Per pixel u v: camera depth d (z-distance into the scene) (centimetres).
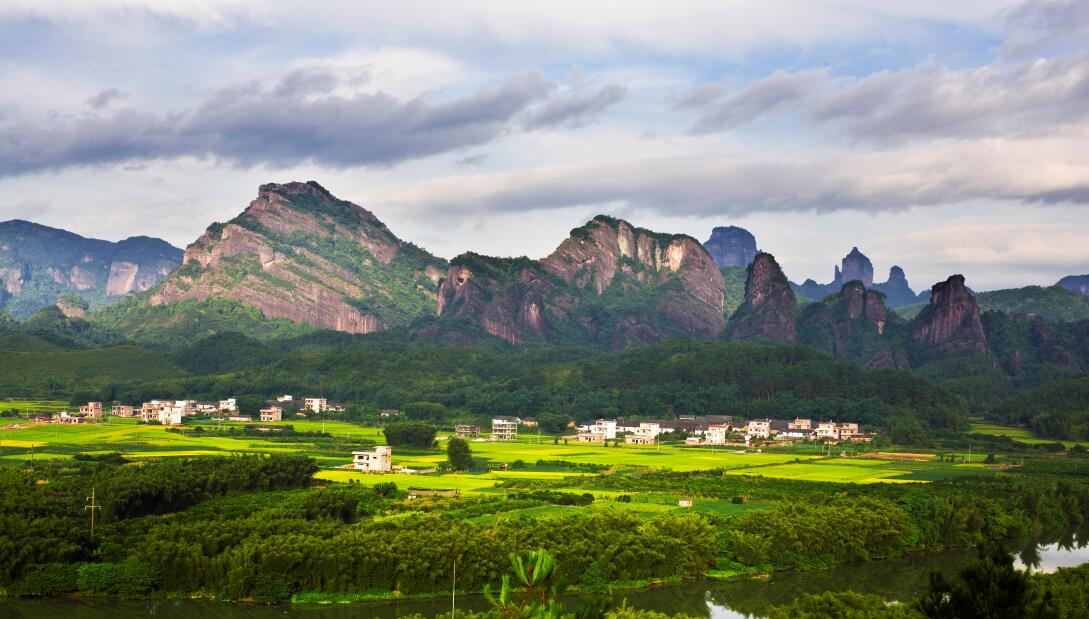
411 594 18238
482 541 18800
